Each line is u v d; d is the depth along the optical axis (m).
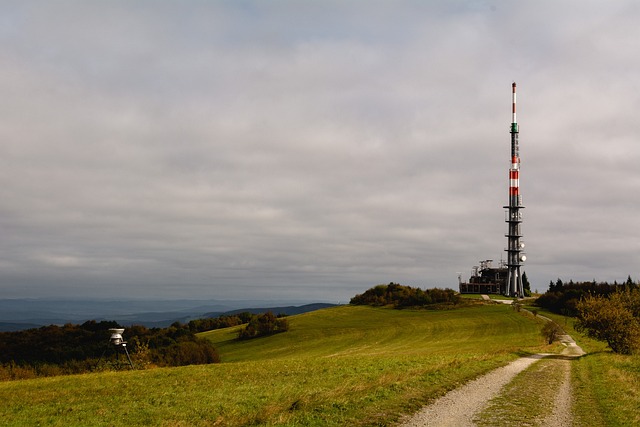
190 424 22.38
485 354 59.84
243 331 147.62
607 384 34.16
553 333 97.25
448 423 21.23
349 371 39.72
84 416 26.09
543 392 30.45
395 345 115.50
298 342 134.25
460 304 180.62
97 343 95.00
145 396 31.66
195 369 45.91
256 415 22.22
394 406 23.67
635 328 62.78
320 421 20.67
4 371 67.88
